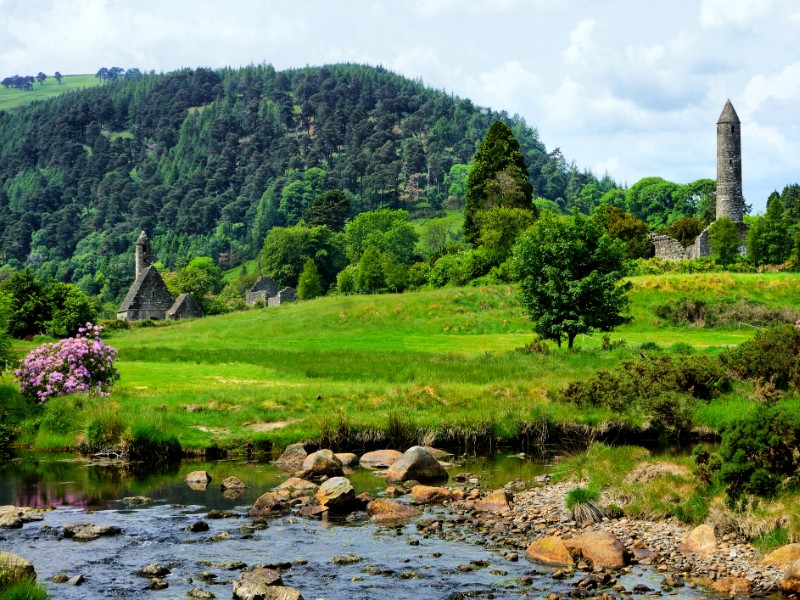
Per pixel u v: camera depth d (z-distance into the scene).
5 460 26.53
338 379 40.03
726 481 18.02
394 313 72.44
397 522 19.17
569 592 14.27
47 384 31.12
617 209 108.25
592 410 32.53
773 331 38.66
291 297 156.25
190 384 37.19
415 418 30.69
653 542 17.06
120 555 16.41
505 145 105.31
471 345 59.34
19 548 16.77
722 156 114.38
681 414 31.66
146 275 125.31
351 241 180.25
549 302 49.22
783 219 98.56
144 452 27.09
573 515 19.05
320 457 24.92
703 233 107.69
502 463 26.91
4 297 41.06
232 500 21.33
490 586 14.63
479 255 92.06
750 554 15.93
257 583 13.97
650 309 69.25
